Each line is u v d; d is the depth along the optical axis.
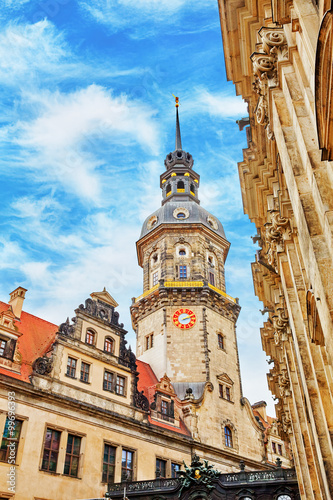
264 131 19.45
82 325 39.38
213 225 62.88
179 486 31.81
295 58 10.91
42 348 38.50
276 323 22.88
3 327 33.84
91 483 32.94
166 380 46.62
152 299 55.84
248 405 52.53
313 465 17.08
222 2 16.91
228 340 55.34
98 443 34.88
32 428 31.11
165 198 67.75
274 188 18.66
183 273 56.84
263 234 25.34
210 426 46.53
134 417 39.06
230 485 31.38
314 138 9.59
